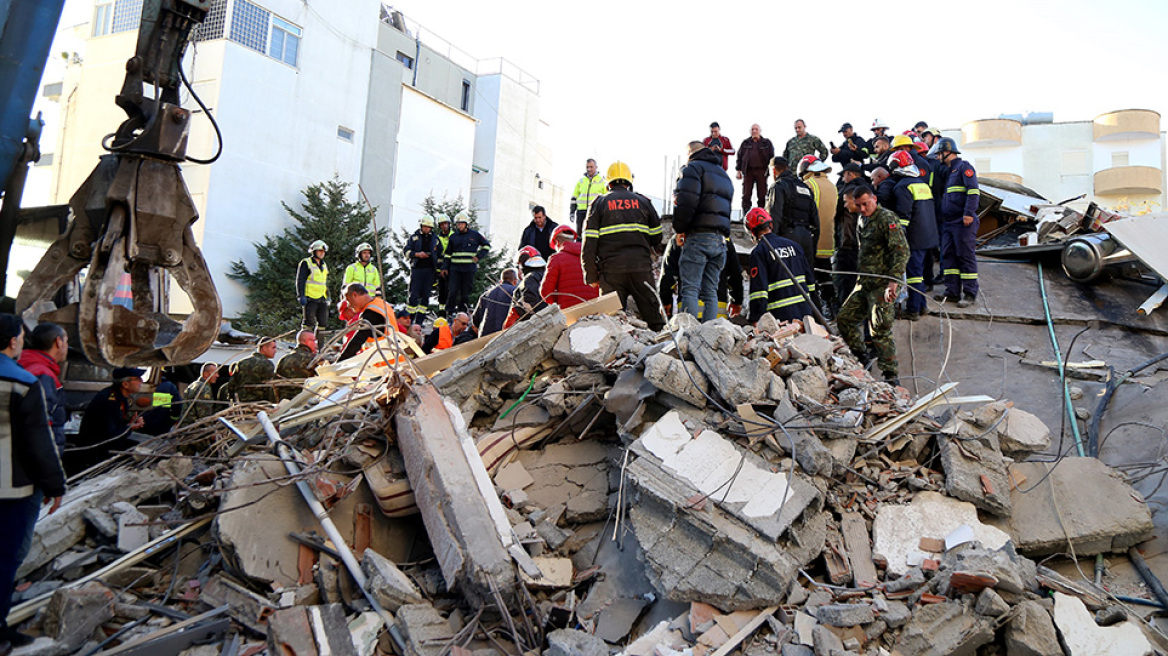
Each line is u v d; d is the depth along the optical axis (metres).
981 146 36.47
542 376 5.42
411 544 4.56
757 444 4.37
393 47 29.50
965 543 3.91
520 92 35.72
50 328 4.50
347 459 4.66
